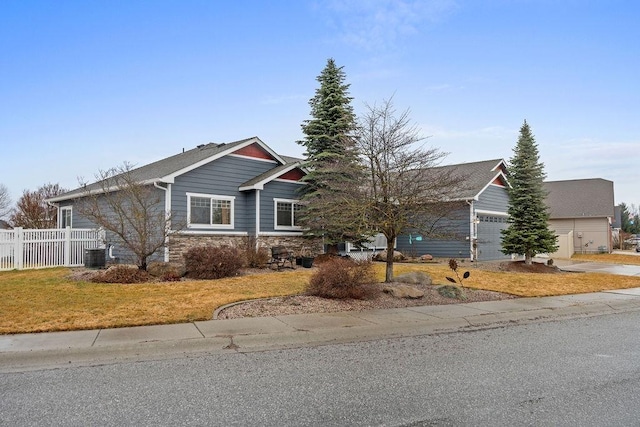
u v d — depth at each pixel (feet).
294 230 64.59
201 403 14.76
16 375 17.79
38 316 26.68
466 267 60.80
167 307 29.78
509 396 15.55
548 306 35.24
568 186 130.93
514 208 63.72
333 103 64.54
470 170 82.53
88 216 49.55
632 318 32.40
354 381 17.16
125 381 17.06
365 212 37.73
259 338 23.73
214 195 57.82
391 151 37.27
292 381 17.15
